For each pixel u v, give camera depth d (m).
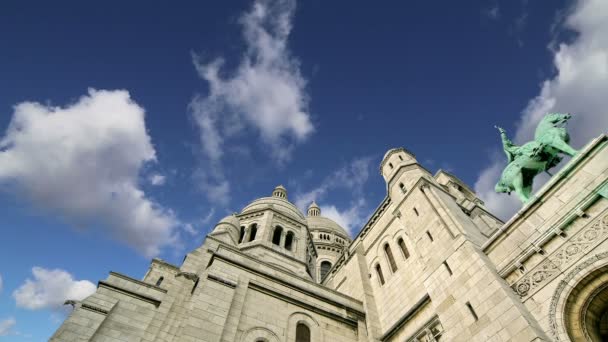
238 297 20.39
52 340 18.41
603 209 13.28
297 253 37.72
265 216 40.41
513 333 13.57
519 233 16.08
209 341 16.97
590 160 14.30
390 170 31.52
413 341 19.77
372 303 25.53
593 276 12.71
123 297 22.14
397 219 27.67
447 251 19.44
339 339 22.02
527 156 17.58
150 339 19.06
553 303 13.33
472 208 26.45
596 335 12.49
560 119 16.98
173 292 22.30
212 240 30.08
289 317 21.34
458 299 17.03
